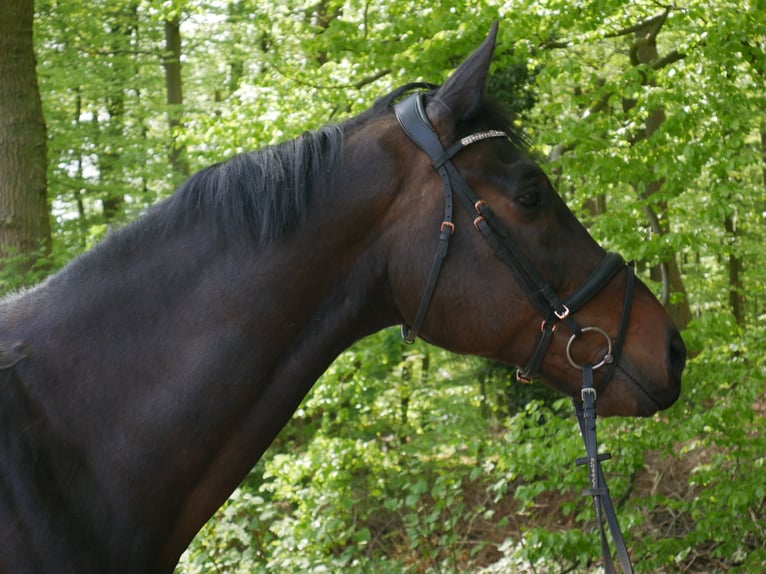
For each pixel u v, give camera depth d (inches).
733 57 183.0
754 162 175.9
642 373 73.3
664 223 207.8
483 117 73.9
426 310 71.4
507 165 71.8
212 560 203.6
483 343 72.2
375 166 70.8
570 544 175.8
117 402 65.3
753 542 202.8
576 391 74.8
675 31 219.1
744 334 187.3
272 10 239.3
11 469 60.8
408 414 244.4
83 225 410.0
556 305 71.7
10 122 262.4
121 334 66.3
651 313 75.0
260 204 67.7
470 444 195.8
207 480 68.0
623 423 178.7
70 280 68.2
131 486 64.8
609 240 189.0
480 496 264.8
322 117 232.1
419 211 70.6
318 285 69.7
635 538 204.7
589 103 207.8
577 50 250.5
